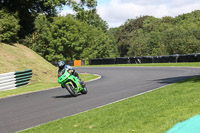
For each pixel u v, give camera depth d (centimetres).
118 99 1134
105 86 1738
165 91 1133
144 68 3453
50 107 1069
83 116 810
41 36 8456
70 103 1126
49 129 693
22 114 971
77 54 8931
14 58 2842
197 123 531
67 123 739
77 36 8644
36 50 8481
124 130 581
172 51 9281
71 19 8675
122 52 13075
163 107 769
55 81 2641
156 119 632
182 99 859
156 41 10419
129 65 4481
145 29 12756
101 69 4028
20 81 2230
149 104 859
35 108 1077
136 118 683
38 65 2981
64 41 8425
